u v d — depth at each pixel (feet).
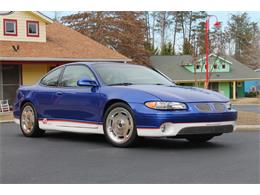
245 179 17.03
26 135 31.12
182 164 20.01
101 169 19.12
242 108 89.97
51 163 20.74
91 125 26.27
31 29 80.84
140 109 23.44
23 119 31.40
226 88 156.66
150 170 18.78
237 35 222.28
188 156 22.08
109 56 85.56
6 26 77.77
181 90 24.81
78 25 148.25
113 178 17.37
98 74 26.86
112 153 23.11
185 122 22.88
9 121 50.11
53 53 77.71
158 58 158.81
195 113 23.02
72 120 27.45
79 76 28.09
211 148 24.75
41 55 75.25
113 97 24.81
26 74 76.43
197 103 23.43
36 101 30.14
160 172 18.38
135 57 145.59
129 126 24.26
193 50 96.84
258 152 23.34
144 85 25.79
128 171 18.65
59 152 23.95
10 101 74.23
